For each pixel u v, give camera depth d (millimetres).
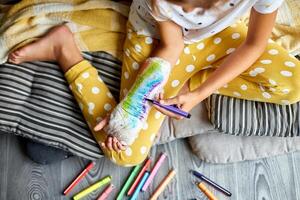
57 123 1051
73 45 1078
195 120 1108
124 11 1120
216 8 893
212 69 1097
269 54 1045
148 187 1117
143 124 1006
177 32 1007
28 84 1080
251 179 1144
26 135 1047
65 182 1115
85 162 1134
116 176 1125
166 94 1059
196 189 1126
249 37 976
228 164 1149
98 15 1110
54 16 1094
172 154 1151
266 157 1157
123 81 1069
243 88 1061
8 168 1117
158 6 922
